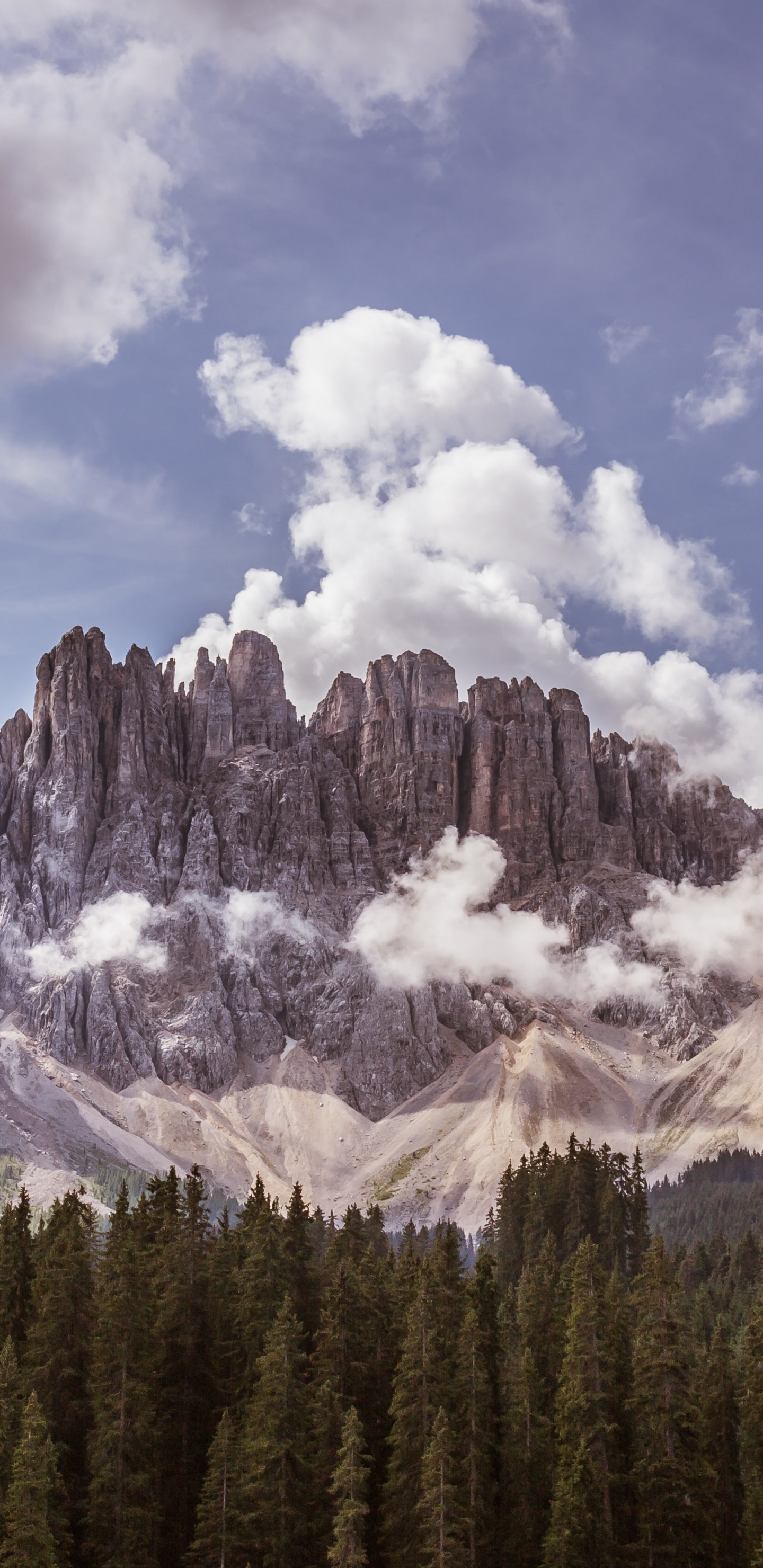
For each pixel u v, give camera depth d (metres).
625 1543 105.00
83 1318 114.50
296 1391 110.50
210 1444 116.06
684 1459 105.56
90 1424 110.50
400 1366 112.06
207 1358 120.12
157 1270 123.88
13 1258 125.88
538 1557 106.31
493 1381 116.69
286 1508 105.38
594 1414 107.38
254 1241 127.38
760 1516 110.56
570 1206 186.00
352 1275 126.50
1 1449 103.75
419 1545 102.81
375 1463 114.00
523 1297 139.88
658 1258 111.50
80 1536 104.88
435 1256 134.00
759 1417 116.44
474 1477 106.62
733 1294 198.88
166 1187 141.62
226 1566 104.31
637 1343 116.00
